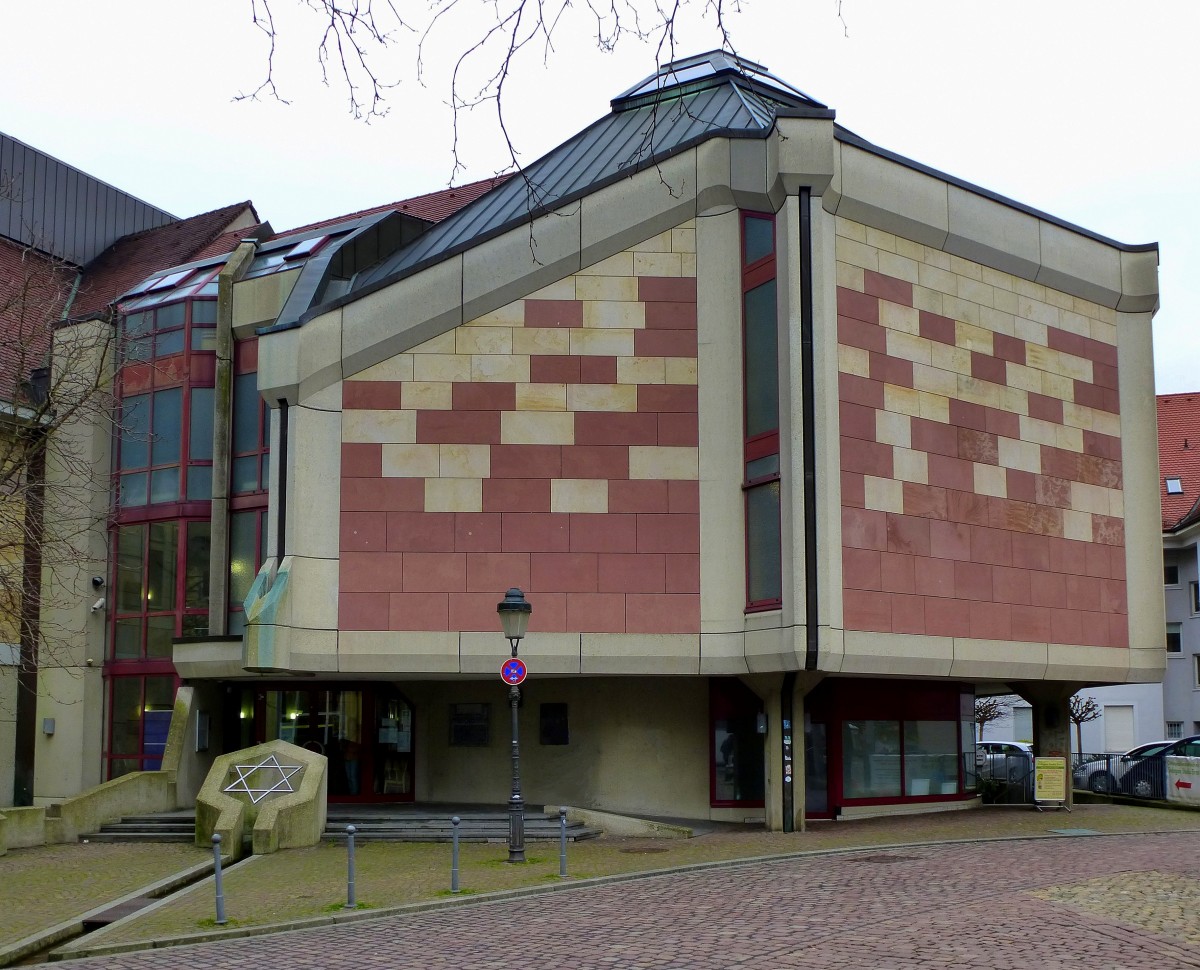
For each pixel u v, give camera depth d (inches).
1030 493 1056.8
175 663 1071.0
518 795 794.8
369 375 987.9
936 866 736.3
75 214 1585.9
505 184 1195.9
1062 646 1058.7
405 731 1147.9
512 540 973.2
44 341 1069.1
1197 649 1937.7
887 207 981.8
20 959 573.9
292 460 966.4
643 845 876.6
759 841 884.6
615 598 966.4
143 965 512.7
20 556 1024.2
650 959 489.4
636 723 1072.2
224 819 872.3
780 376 927.0
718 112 1092.5
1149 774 1206.9
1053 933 520.4
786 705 949.2
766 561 940.0
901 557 957.2
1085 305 1128.2
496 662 961.5
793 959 481.4
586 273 997.2
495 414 984.3
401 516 974.4
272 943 556.1
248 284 1160.2
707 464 975.6
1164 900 598.9
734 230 985.5
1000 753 1400.1
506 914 611.5
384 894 670.5
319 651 954.7
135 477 1192.8
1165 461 2048.5
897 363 979.9
